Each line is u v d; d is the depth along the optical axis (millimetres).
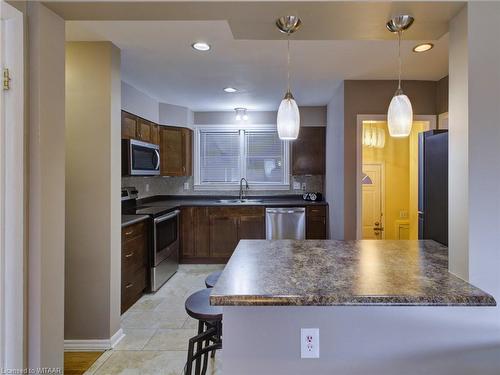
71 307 2516
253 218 4762
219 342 1891
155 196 5188
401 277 1428
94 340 2510
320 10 1449
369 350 1323
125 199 3902
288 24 1570
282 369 1327
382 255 1822
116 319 2609
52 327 1587
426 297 1213
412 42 2570
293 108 1771
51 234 1581
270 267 1594
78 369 2240
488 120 1372
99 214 2494
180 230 4762
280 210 4727
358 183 3570
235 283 1354
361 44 2629
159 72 3365
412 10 1432
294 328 1319
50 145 1568
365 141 4992
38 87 1490
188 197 5457
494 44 1368
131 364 2299
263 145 5492
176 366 2270
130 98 3861
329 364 1326
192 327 2857
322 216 4746
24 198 1473
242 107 5078
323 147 5055
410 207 4758
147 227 3607
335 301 1208
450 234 1502
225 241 4762
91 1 1448
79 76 2504
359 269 1550
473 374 1324
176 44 2629
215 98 4508
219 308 1746
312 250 1961
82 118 2492
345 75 3424
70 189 2492
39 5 1479
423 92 3551
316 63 3080
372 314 1322
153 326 2877
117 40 2520
